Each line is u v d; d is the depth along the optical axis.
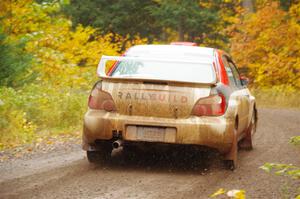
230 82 11.34
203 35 46.00
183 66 10.84
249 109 12.84
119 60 10.57
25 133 14.47
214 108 9.96
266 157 12.30
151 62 10.89
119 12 40.62
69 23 22.02
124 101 10.12
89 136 10.32
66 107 17.08
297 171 7.18
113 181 9.32
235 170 10.61
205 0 42.69
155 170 10.48
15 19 20.52
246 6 40.47
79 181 9.25
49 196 8.13
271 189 8.91
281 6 38.66
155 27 44.44
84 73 22.33
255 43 33.06
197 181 9.52
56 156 11.77
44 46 23.34
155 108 9.99
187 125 9.88
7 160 11.23
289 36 32.22
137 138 10.03
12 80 17.88
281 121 20.75
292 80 31.55
